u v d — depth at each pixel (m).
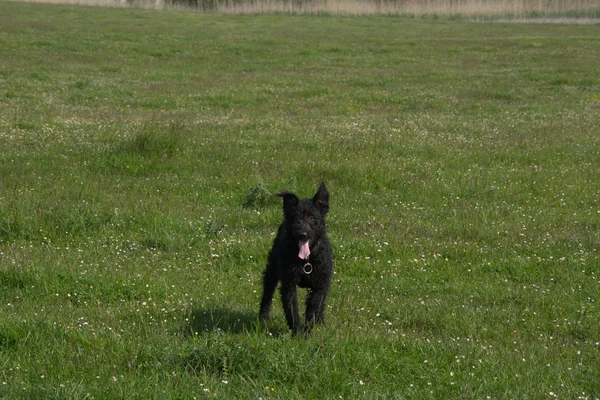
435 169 16.56
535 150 18.75
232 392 6.07
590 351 7.62
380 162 16.62
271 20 62.19
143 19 58.66
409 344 7.31
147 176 15.23
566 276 10.18
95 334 7.18
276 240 8.35
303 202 7.94
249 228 12.18
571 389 6.50
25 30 46.44
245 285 9.48
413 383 6.44
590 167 17.28
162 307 8.55
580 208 14.09
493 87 31.27
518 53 43.47
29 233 11.18
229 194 14.04
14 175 14.48
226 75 33.81
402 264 10.53
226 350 6.51
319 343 6.91
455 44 47.72
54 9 62.09
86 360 6.55
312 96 28.22
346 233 11.95
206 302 8.78
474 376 6.66
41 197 13.06
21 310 8.13
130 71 34.06
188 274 9.81
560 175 16.44
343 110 25.30
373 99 27.75
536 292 9.59
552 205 14.30
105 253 10.50
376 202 13.98
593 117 24.19
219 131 19.80
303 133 20.06
